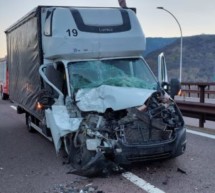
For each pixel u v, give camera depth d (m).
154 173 7.17
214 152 8.69
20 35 12.51
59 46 8.52
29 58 11.09
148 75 8.76
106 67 8.66
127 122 6.94
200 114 12.34
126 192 6.18
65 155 8.69
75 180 6.91
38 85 9.87
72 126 7.39
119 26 8.96
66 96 8.09
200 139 10.19
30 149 9.82
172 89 8.43
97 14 8.96
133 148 6.76
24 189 6.57
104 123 7.05
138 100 7.01
